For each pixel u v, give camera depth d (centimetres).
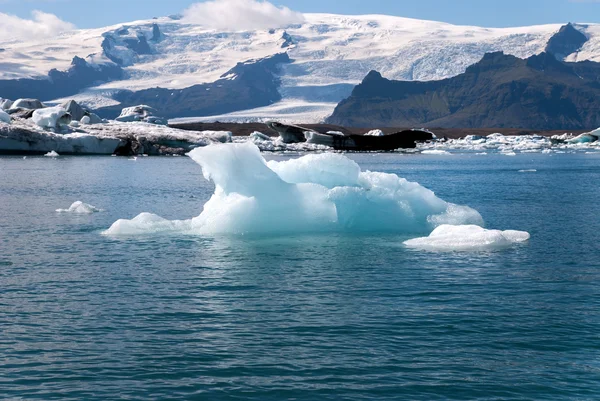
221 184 2386
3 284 1655
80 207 3131
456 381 1060
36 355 1159
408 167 7581
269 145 10606
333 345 1209
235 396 1008
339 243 2141
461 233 2183
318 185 2416
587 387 1041
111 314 1395
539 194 4097
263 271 1788
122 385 1042
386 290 1586
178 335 1263
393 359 1145
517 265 1850
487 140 16575
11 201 3594
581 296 1534
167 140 9412
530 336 1258
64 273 1777
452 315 1386
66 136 8712
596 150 12900
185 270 1805
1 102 11300
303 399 999
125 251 2061
